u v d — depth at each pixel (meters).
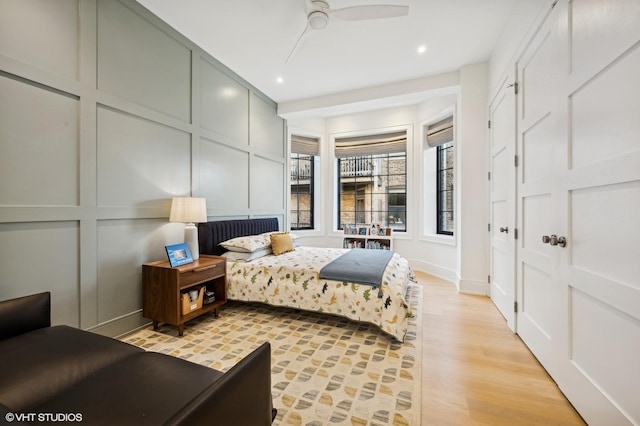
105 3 2.07
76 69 1.91
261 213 4.10
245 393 0.88
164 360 1.20
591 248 1.31
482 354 1.97
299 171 5.19
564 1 1.53
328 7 2.15
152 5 2.32
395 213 4.84
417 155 4.47
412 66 3.30
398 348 2.05
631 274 1.07
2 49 1.58
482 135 3.26
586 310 1.35
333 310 2.38
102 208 2.09
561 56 1.56
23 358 1.15
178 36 2.70
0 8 1.57
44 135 1.77
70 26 1.88
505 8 2.35
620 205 1.13
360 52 3.01
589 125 1.33
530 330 2.00
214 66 3.17
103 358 1.21
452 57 3.12
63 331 1.40
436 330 2.35
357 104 4.00
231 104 3.45
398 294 2.21
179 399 0.95
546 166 1.77
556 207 1.61
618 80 1.14
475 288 3.31
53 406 0.91
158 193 2.54
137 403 0.92
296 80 3.68
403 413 1.38
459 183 3.53
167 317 2.23
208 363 1.83
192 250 2.57
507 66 2.48
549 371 1.70
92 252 2.04
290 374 1.71
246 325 2.46
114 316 2.19
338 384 1.61
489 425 1.32
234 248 3.00
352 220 5.18
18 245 1.67
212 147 3.18
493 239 3.02
